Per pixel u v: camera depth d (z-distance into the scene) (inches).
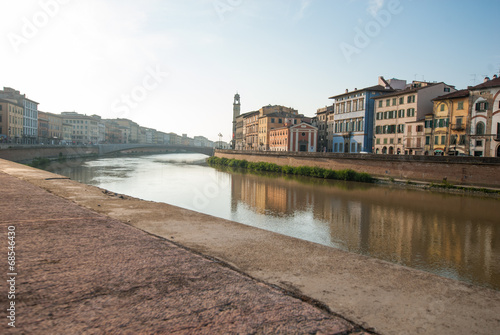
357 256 146.8
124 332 72.6
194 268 118.8
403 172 1808.6
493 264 638.5
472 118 1882.4
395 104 2468.0
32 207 225.6
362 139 2748.5
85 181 1808.6
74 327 73.6
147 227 191.5
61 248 133.9
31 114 3949.3
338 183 1871.3
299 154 2534.5
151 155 6884.8
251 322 81.1
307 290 107.5
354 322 87.3
